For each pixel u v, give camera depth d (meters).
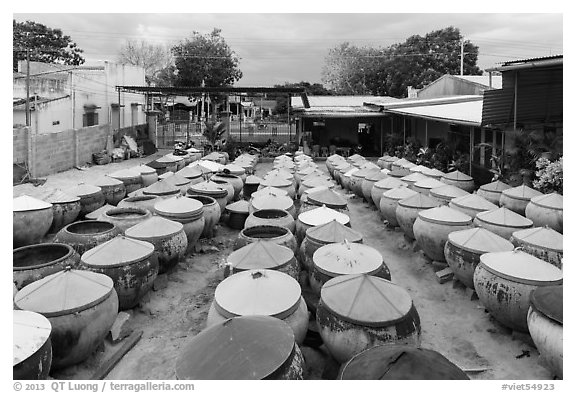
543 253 7.66
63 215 11.24
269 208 10.55
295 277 7.15
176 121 40.66
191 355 4.59
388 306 5.46
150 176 15.20
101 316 5.97
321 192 10.92
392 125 30.50
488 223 9.09
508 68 12.86
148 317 7.84
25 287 6.13
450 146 20.19
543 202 10.03
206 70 37.62
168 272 9.12
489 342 6.92
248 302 5.63
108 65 29.92
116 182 13.77
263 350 4.49
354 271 6.69
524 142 13.79
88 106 27.77
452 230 8.99
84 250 8.27
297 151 28.25
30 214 9.89
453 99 24.30
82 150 24.88
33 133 22.86
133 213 10.11
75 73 26.80
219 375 4.29
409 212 10.63
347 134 33.75
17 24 36.69
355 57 48.53
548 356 5.44
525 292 6.38
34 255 7.71
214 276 9.67
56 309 5.66
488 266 6.84
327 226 8.06
